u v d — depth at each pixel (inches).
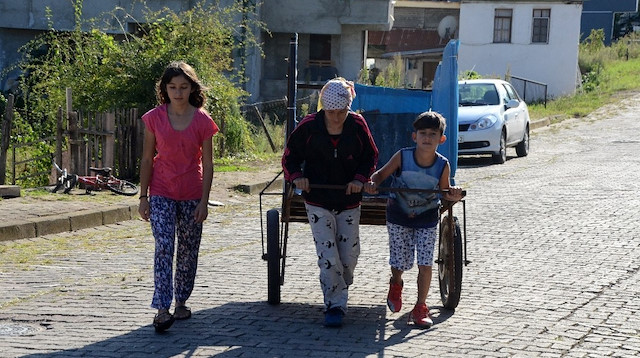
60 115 614.5
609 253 394.0
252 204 581.9
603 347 250.2
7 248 417.7
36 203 516.4
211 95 757.3
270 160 797.9
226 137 792.3
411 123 343.0
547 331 267.4
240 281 343.3
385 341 256.4
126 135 635.5
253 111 1063.6
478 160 852.0
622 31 2689.5
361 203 300.5
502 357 239.9
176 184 267.6
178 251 278.2
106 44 753.0
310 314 289.4
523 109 884.6
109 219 499.8
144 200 271.6
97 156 613.0
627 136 1081.4
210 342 254.5
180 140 264.8
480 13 1665.8
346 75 1326.3
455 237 290.0
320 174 272.2
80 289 329.4
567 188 625.0
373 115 345.4
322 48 1330.0
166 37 774.5
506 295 315.9
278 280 298.0
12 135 668.1
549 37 1652.3
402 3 1770.4
